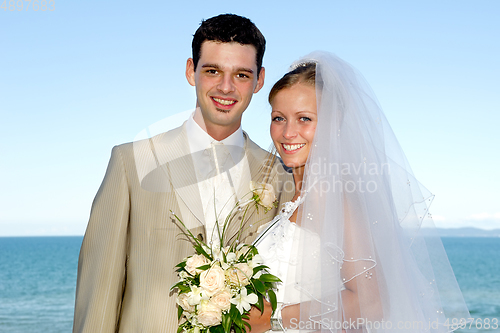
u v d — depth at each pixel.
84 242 2.51
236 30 2.48
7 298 26.59
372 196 2.07
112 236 2.46
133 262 2.49
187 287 2.16
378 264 2.04
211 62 2.48
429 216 2.17
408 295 2.03
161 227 2.49
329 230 2.03
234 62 2.48
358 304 2.01
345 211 2.08
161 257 2.46
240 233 2.55
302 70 2.37
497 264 42.56
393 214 2.09
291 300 2.19
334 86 2.22
